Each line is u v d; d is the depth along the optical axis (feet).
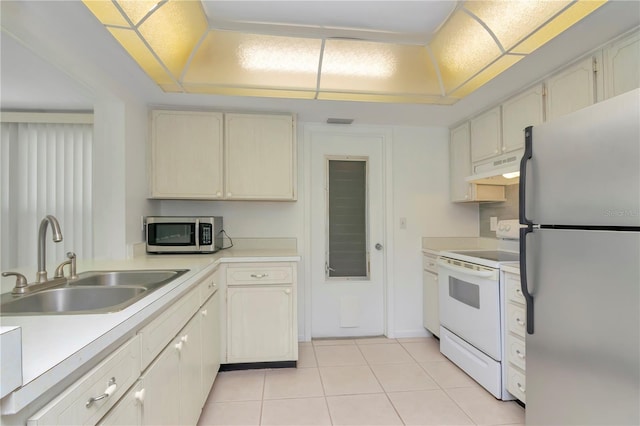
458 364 7.92
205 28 5.79
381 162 10.38
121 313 3.14
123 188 7.05
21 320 2.94
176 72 6.34
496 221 9.66
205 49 6.18
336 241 10.20
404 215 10.24
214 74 6.59
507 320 6.40
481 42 5.73
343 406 6.33
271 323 7.80
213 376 6.81
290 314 7.86
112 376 2.79
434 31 5.98
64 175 9.43
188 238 8.12
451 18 5.55
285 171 8.59
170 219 8.04
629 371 3.54
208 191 8.29
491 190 9.18
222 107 8.35
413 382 7.28
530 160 4.93
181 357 4.59
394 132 10.22
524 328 5.92
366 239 10.32
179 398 4.52
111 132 7.03
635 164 3.48
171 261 6.77
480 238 10.39
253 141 8.52
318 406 6.32
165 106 8.20
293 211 9.70
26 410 1.93
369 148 10.34
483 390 6.93
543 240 4.68
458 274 7.88
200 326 5.73
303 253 9.72
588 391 4.00
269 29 5.84
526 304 4.99
